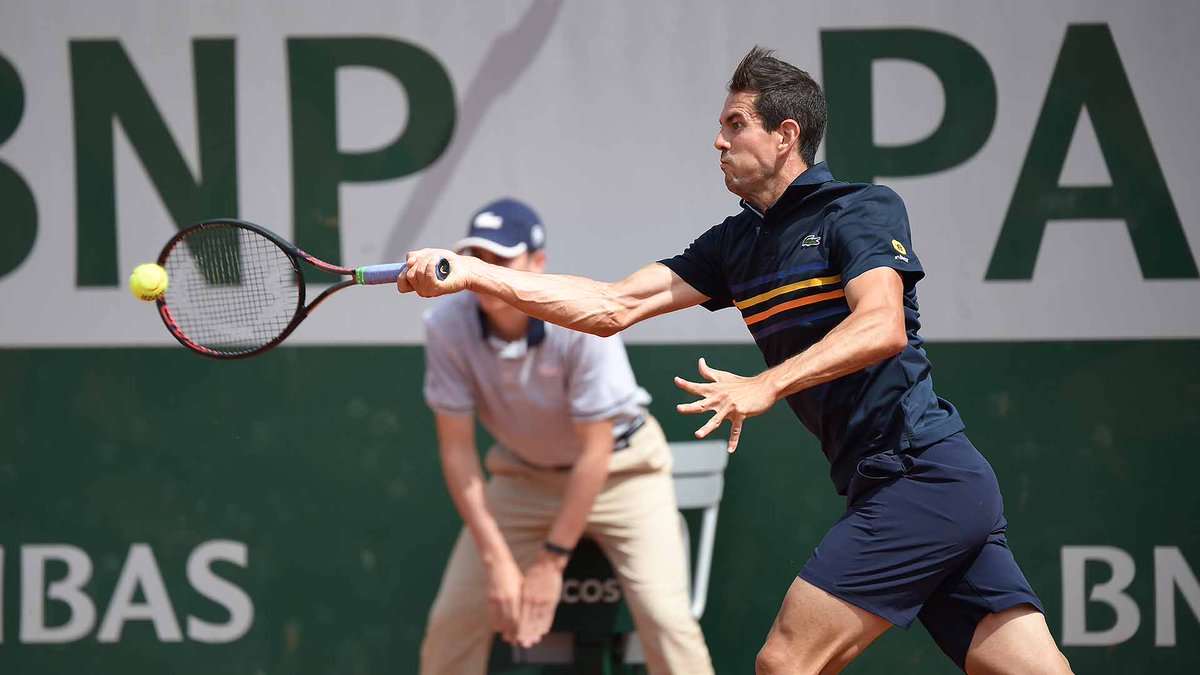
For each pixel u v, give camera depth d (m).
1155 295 15.30
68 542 15.69
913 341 9.37
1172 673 15.29
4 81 15.58
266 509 15.70
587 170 15.48
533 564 14.03
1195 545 15.29
